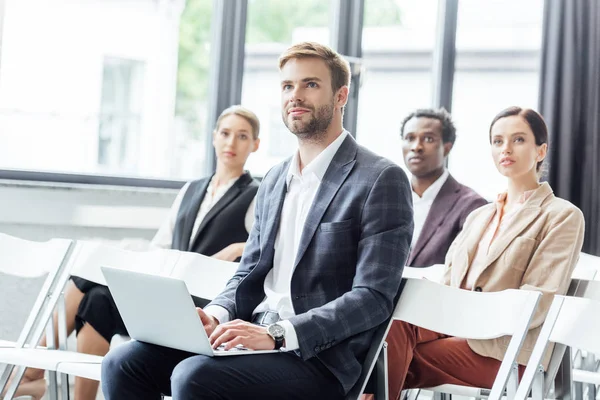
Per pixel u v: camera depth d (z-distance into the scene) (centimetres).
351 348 256
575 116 545
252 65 525
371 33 544
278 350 249
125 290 252
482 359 300
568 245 309
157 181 505
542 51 550
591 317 248
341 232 264
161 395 266
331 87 277
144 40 503
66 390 343
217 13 518
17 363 314
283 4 530
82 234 479
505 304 254
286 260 277
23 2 471
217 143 452
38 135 480
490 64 554
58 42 482
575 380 312
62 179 482
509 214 332
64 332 358
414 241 443
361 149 278
